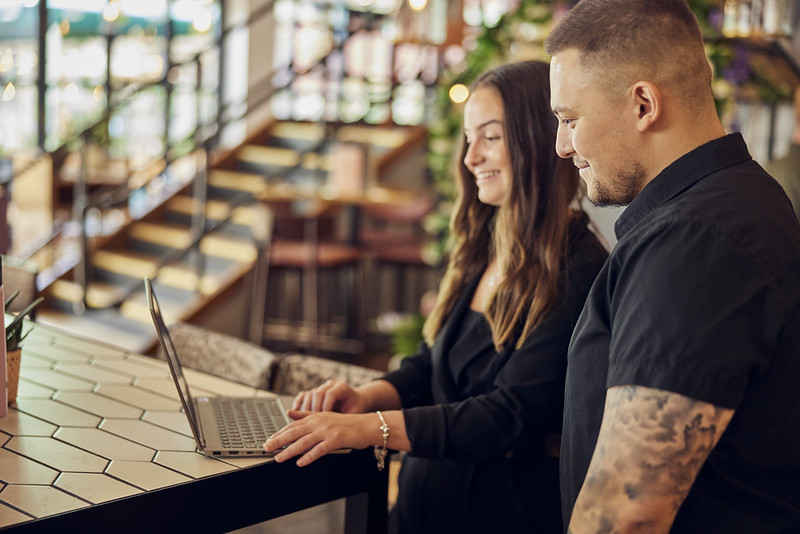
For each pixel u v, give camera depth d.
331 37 7.47
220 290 5.53
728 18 3.46
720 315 1.01
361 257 5.57
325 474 1.55
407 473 1.90
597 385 1.20
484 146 1.85
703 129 1.17
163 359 2.18
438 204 5.52
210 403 1.78
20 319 1.69
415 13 6.41
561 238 1.76
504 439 1.68
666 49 1.13
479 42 3.89
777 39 3.29
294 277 6.10
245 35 7.54
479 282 1.96
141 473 1.35
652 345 1.03
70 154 6.50
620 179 1.20
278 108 7.74
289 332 5.50
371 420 1.61
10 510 1.17
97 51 6.72
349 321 5.70
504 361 1.77
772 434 1.10
